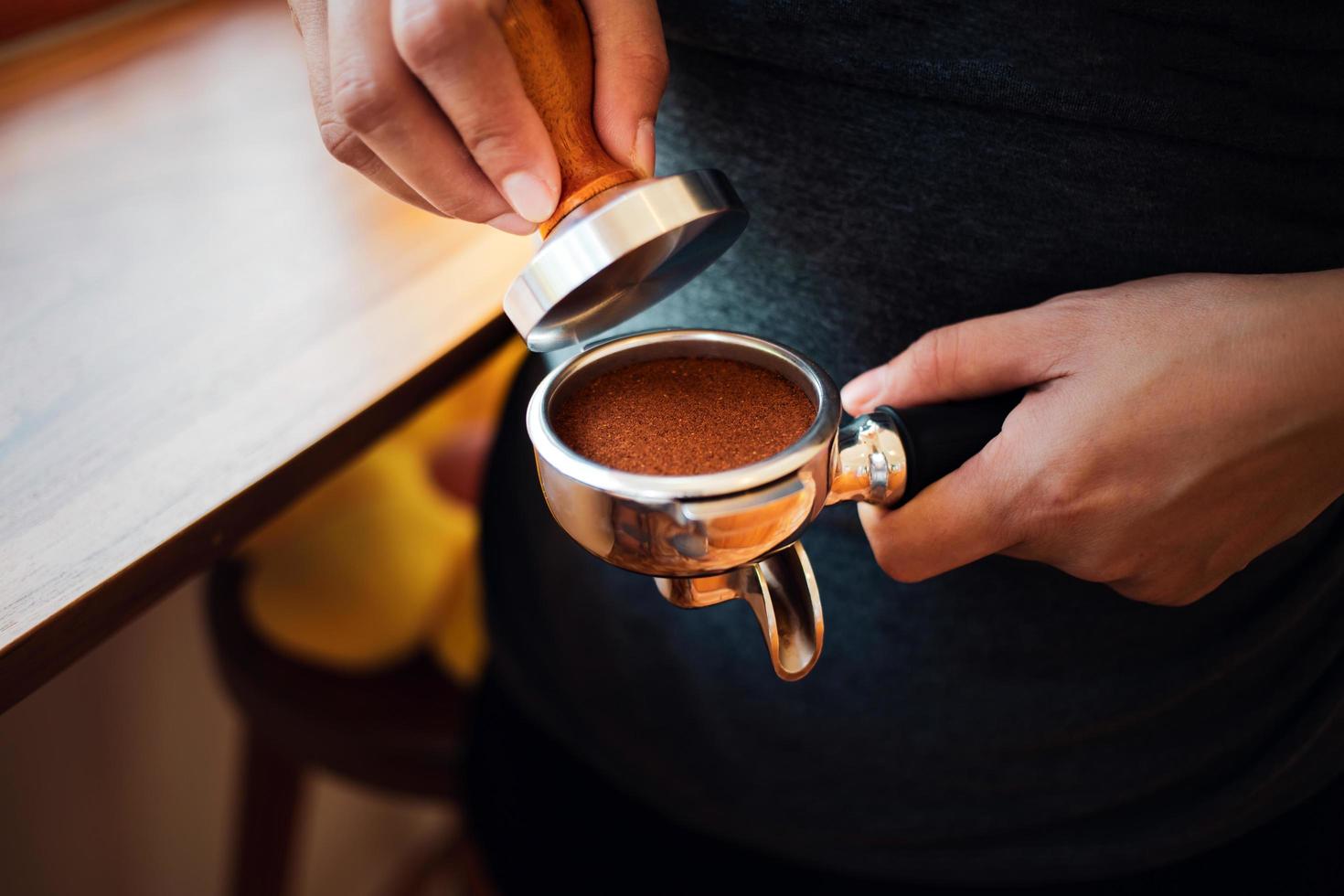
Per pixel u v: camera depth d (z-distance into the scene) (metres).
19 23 0.76
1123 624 0.38
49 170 0.58
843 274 0.39
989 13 0.33
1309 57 0.32
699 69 0.38
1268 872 0.42
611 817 0.47
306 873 1.01
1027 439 0.33
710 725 0.44
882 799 0.43
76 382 0.43
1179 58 0.32
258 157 0.60
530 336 0.32
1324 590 0.37
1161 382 0.33
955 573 0.39
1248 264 0.35
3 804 0.77
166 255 0.50
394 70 0.30
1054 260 0.36
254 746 0.75
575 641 0.47
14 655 0.33
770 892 0.45
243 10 0.87
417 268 0.50
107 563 0.35
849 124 0.36
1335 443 0.33
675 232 0.31
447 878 1.04
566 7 0.31
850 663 0.41
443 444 0.75
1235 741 0.40
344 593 0.66
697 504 0.28
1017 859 0.41
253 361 0.44
